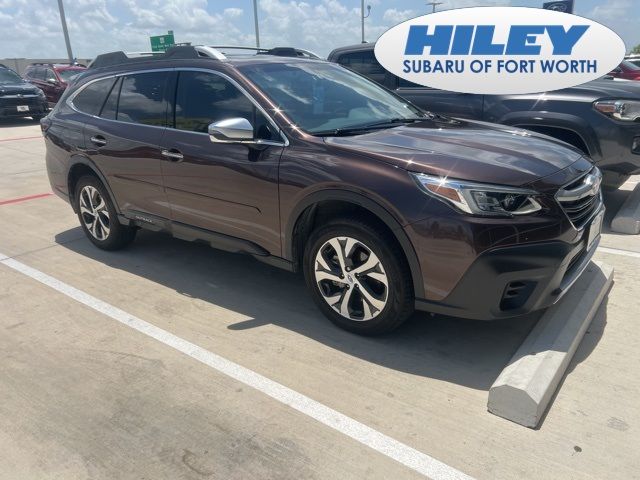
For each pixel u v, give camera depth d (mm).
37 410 2742
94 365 3133
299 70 4027
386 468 2293
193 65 3932
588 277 3580
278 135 3383
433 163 2846
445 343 3246
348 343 3271
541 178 2781
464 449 2385
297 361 3102
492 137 3389
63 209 6723
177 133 3922
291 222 3314
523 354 2812
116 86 4520
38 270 4637
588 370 2916
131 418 2660
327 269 3289
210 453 2410
